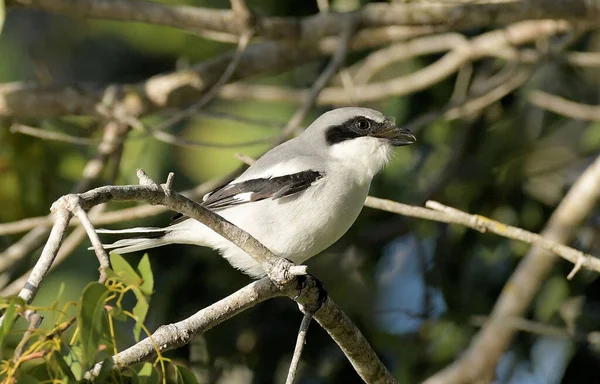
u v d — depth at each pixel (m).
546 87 13.77
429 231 12.62
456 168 12.62
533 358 11.75
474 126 12.99
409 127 12.27
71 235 11.96
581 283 11.38
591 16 11.02
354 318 11.98
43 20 15.39
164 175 14.08
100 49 15.45
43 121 13.16
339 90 13.69
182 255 11.85
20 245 11.56
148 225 12.58
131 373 5.59
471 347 10.83
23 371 5.25
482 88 13.14
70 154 13.20
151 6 11.62
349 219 9.57
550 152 13.44
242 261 9.44
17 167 12.59
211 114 11.80
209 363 11.62
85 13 11.61
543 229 12.34
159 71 15.38
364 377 8.27
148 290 5.35
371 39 12.52
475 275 12.18
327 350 11.73
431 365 11.67
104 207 12.03
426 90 13.69
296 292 7.55
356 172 9.59
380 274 12.98
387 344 11.85
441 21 11.38
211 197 9.73
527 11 11.01
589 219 11.88
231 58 12.91
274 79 15.31
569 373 11.20
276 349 11.73
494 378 10.78
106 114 12.62
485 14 11.18
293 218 9.38
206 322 7.21
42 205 12.75
